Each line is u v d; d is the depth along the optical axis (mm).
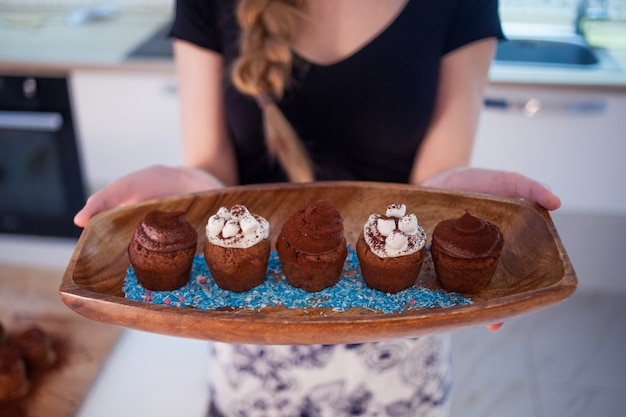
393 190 1212
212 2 1361
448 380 1326
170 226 1062
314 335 860
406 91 1313
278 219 1218
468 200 1161
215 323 864
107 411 1239
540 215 1088
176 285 1072
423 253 1066
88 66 2240
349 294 1071
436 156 1380
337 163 1416
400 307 1037
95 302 898
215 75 1411
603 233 2457
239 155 1477
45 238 2697
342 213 1226
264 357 1250
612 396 2209
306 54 1313
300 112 1355
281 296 1069
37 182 2551
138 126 2373
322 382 1262
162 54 2299
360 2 1280
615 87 2107
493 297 1035
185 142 1447
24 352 1412
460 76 1368
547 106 2156
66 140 2424
